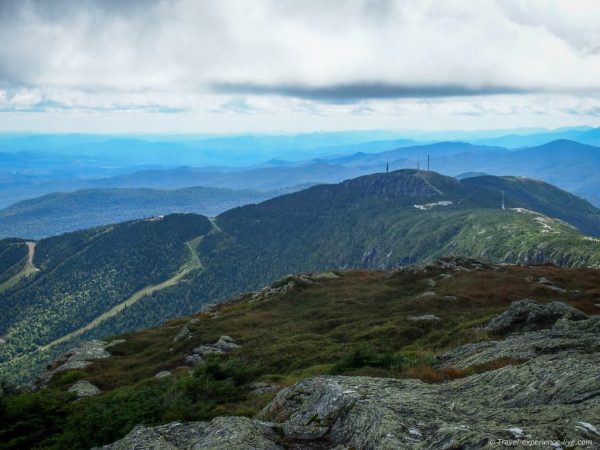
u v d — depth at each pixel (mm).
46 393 38062
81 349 60031
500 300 51438
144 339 62938
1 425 24141
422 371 19984
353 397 14422
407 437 10930
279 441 13039
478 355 21688
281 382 27734
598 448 8781
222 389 25500
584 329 23203
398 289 64562
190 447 13320
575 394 12102
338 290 67562
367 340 39562
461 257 79625
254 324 55219
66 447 20359
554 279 63781
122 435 19484
